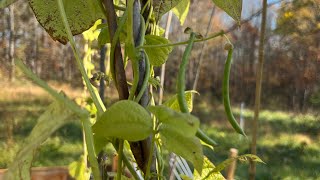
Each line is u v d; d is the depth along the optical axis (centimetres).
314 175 459
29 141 30
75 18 51
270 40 922
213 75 1020
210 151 359
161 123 36
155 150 45
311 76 857
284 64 909
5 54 905
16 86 797
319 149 568
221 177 60
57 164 409
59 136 492
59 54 993
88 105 75
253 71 1005
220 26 877
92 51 90
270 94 918
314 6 674
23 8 929
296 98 871
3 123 557
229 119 44
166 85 743
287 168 476
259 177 432
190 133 29
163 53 52
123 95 42
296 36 773
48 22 50
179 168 86
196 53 730
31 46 991
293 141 600
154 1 54
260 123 723
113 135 35
